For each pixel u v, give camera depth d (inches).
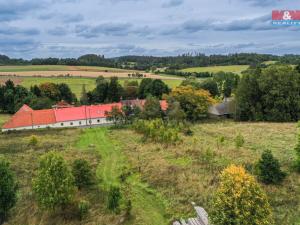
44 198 919.0
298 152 1218.6
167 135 1796.3
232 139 1873.8
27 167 1449.3
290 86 2674.7
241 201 683.4
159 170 1310.3
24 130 2539.4
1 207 900.0
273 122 2615.7
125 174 1295.5
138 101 3196.4
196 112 2785.4
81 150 1768.0
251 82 2807.6
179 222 882.1
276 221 831.7
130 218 922.1
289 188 1039.6
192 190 1068.5
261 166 1103.6
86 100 3900.1
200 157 1471.5
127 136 2133.4
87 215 940.6
